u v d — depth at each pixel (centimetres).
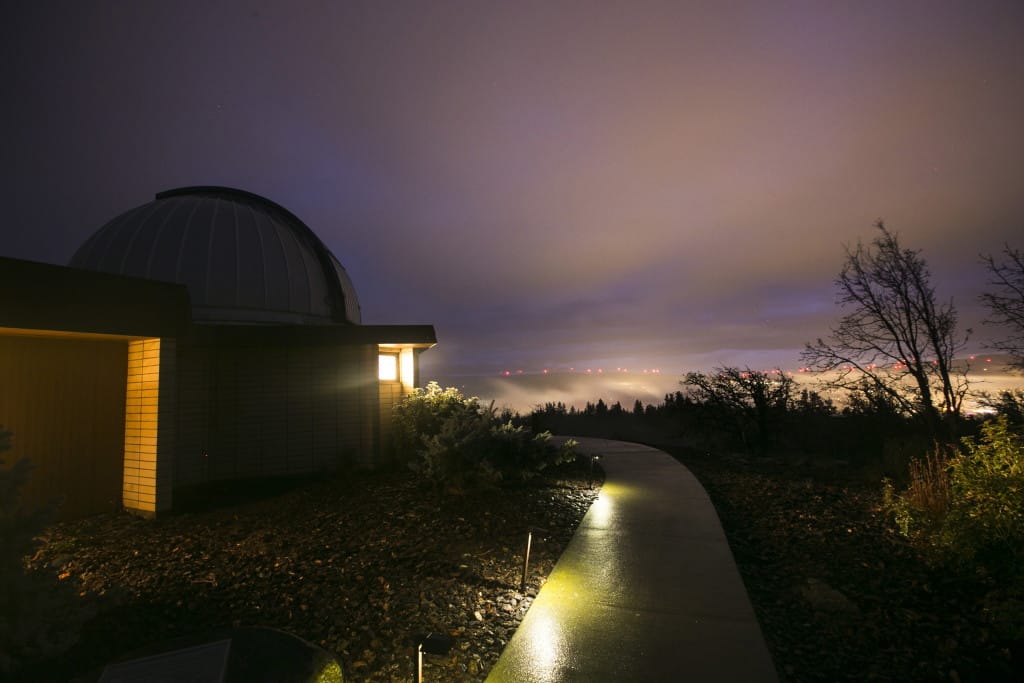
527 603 474
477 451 858
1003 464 502
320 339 1094
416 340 1164
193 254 1345
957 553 488
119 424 847
